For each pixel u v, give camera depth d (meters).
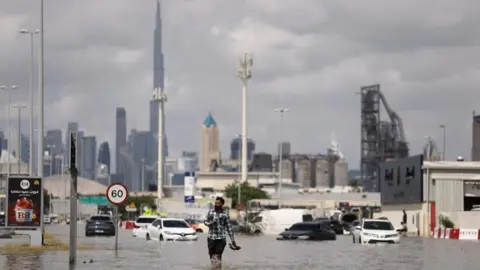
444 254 52.22
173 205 165.88
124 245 62.88
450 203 108.94
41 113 62.41
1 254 47.44
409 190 114.69
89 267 37.38
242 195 192.38
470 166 108.94
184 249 55.84
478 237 87.06
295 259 45.50
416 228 110.88
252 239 85.00
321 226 85.25
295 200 185.75
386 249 59.69
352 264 41.78
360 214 141.50
